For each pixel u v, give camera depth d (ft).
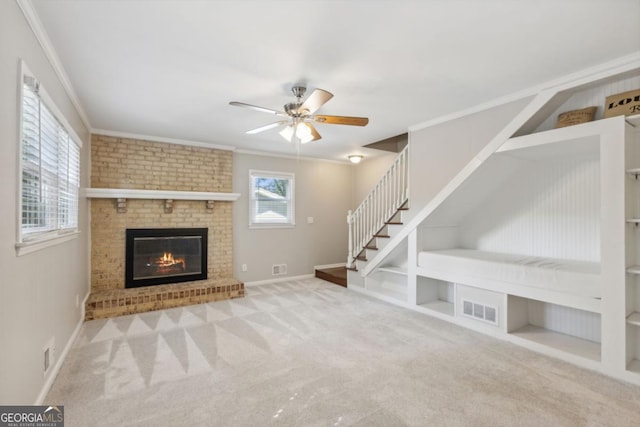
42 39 6.71
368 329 11.31
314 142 16.53
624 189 7.78
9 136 5.20
